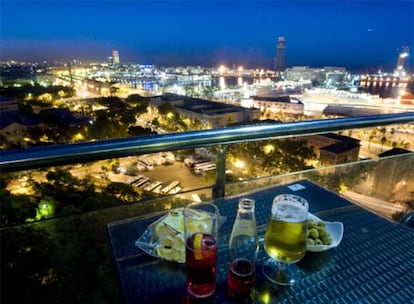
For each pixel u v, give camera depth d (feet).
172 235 2.69
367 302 2.13
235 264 2.19
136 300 2.11
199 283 2.06
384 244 2.82
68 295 3.67
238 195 3.79
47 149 2.52
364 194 4.42
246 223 2.31
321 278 2.34
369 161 4.86
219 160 3.68
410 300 2.16
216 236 2.21
